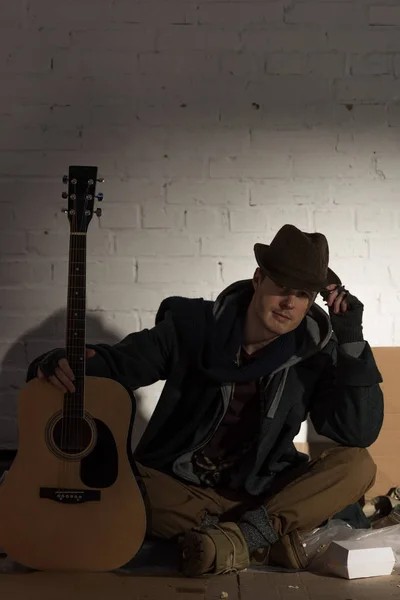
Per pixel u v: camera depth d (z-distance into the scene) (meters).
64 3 3.30
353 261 3.35
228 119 3.32
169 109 3.32
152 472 2.70
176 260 3.34
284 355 2.68
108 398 2.52
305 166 3.34
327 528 2.72
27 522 2.47
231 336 2.71
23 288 3.33
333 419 2.73
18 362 3.34
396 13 3.31
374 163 3.34
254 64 3.31
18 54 3.31
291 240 2.56
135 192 3.33
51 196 3.33
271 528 2.54
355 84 3.32
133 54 3.31
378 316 3.36
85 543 2.47
